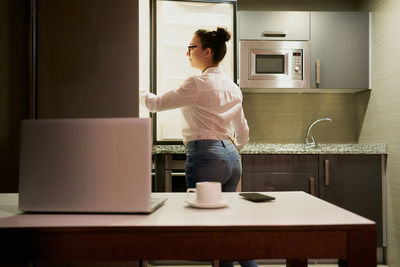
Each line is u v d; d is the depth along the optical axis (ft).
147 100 5.77
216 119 5.76
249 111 11.46
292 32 10.30
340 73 10.36
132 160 3.08
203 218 2.92
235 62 9.33
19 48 5.24
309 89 10.73
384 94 9.67
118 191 3.08
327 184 9.52
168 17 9.57
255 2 11.62
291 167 9.55
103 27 5.20
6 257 2.65
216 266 4.80
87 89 5.22
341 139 11.46
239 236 2.65
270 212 3.16
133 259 2.65
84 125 3.13
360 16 10.37
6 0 5.24
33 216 3.06
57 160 3.14
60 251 2.66
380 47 9.89
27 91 5.21
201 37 6.06
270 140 11.42
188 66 9.73
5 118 5.28
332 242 2.69
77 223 2.76
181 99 5.67
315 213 3.12
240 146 6.73
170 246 2.65
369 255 2.69
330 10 11.62
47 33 5.21
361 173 9.59
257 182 9.50
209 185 3.40
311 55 10.32
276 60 10.33
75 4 5.20
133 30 5.19
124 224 2.71
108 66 5.20
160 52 9.23
